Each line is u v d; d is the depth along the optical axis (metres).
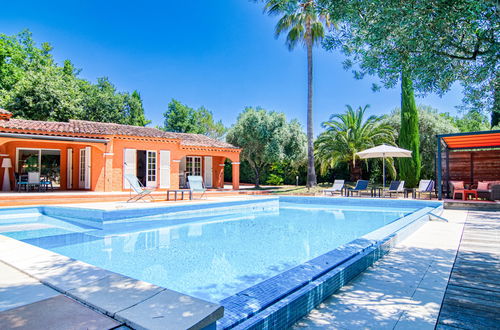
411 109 17.45
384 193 16.80
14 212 9.68
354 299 3.11
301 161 22.61
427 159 20.05
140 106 33.06
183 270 4.69
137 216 9.45
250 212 12.30
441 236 6.30
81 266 3.18
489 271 3.97
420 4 3.03
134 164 14.74
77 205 10.47
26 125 12.57
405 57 3.71
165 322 1.82
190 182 13.65
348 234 7.56
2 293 2.46
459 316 2.69
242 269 4.74
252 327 2.17
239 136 21.98
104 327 1.86
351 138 19.00
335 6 3.77
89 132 13.13
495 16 2.85
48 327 1.86
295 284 2.94
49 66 26.48
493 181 13.02
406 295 3.20
